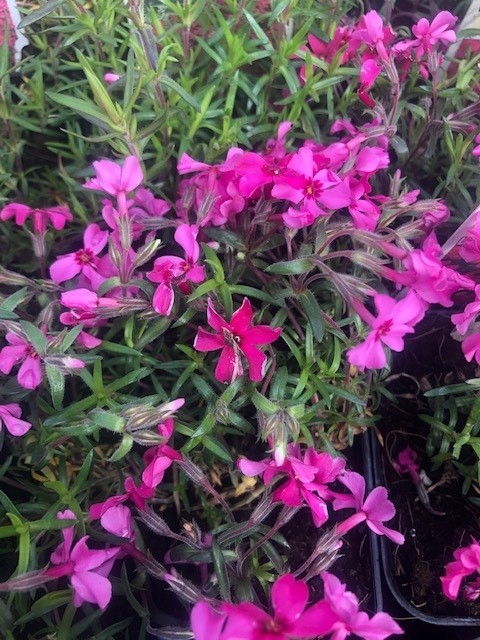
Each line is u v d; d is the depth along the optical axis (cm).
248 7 20
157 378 18
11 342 15
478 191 18
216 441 15
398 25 27
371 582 18
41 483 17
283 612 10
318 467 13
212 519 17
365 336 16
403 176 21
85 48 22
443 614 17
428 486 19
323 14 20
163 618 16
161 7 21
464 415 19
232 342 13
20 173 21
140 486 14
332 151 16
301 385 16
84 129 22
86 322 15
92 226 16
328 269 14
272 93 22
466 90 21
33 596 14
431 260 13
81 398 18
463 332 15
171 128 20
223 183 16
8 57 22
